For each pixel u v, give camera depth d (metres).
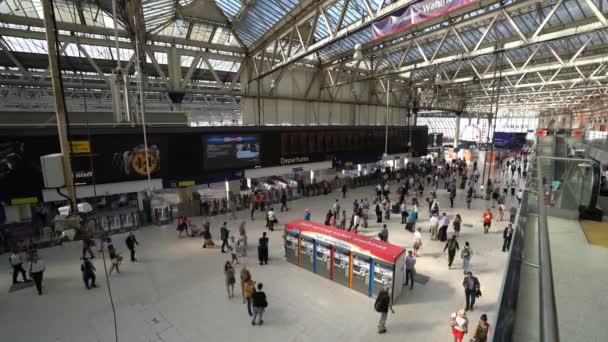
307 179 29.39
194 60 21.62
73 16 16.83
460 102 45.84
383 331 7.71
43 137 13.64
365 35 20.30
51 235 13.72
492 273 10.70
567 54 22.67
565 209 5.61
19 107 29.39
